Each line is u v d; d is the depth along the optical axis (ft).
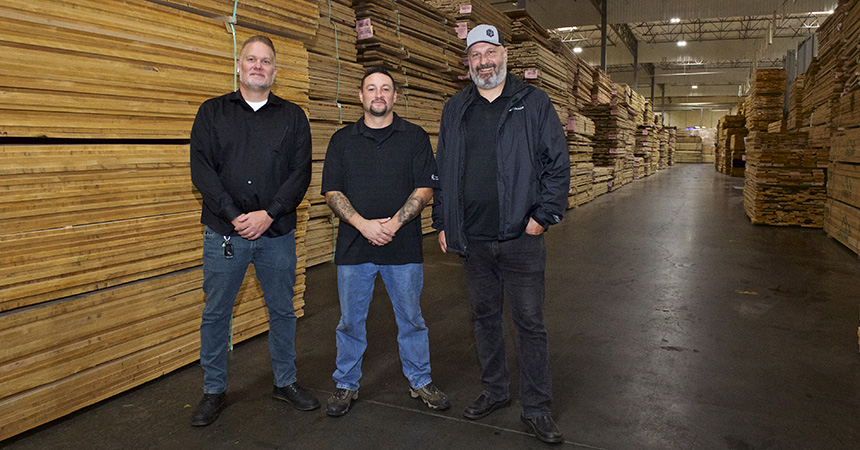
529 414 7.72
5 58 7.25
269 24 10.94
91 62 8.19
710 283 16.44
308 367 10.34
